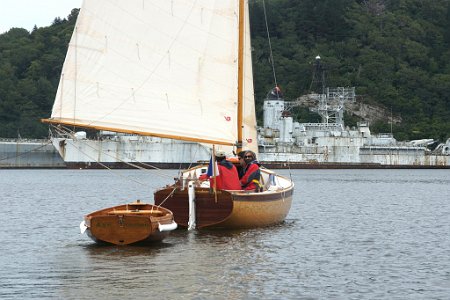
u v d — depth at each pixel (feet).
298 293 77.66
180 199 122.11
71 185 317.01
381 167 653.30
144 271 88.43
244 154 127.95
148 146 542.16
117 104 110.32
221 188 122.52
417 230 136.87
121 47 110.63
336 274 88.28
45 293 77.00
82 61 108.58
